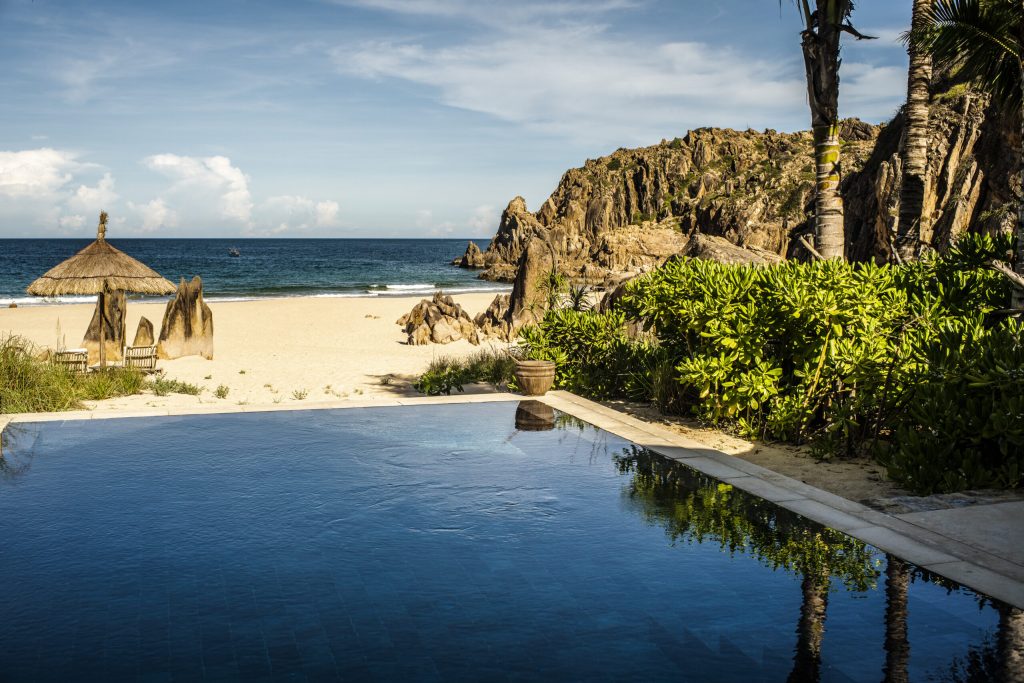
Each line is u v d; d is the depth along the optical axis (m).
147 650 3.73
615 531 5.49
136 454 7.71
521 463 7.41
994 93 10.77
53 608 4.21
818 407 9.05
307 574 4.71
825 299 8.40
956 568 4.76
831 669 3.55
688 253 20.06
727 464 7.35
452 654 3.69
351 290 67.31
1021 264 9.41
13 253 140.12
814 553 5.05
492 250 127.19
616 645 3.79
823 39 11.80
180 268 101.75
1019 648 3.75
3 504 6.10
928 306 8.95
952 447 6.88
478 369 16.14
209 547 5.18
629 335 15.74
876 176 31.14
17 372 12.27
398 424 9.20
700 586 4.52
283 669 3.54
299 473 7.04
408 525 5.63
